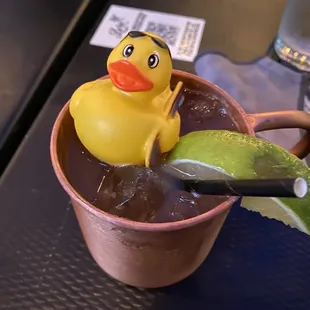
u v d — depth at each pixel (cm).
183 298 22
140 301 22
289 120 21
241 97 30
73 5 35
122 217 18
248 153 17
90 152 19
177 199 19
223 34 34
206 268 23
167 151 19
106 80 19
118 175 19
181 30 34
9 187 25
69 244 23
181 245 19
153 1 36
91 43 33
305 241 24
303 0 31
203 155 18
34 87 30
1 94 29
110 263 21
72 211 24
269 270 23
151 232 17
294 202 18
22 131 28
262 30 34
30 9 34
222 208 17
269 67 32
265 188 14
